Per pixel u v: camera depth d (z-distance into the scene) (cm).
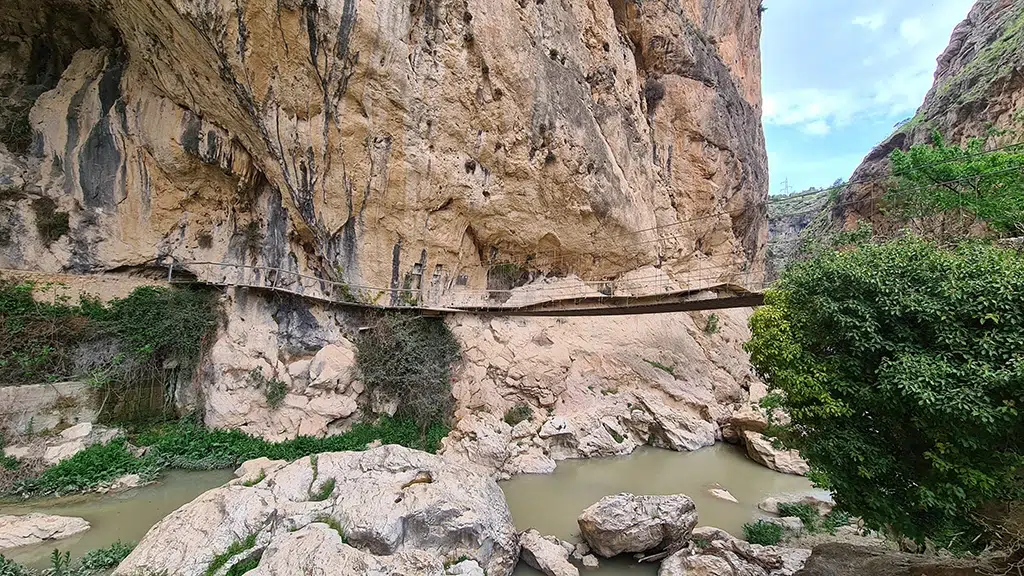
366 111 1131
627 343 1759
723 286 1430
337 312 1259
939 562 643
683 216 2142
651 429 1448
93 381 977
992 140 2180
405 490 708
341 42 1035
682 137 2123
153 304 1101
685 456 1338
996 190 1291
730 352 2084
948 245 847
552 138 1473
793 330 656
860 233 1448
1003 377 452
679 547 754
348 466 790
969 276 535
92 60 1114
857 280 580
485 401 1358
